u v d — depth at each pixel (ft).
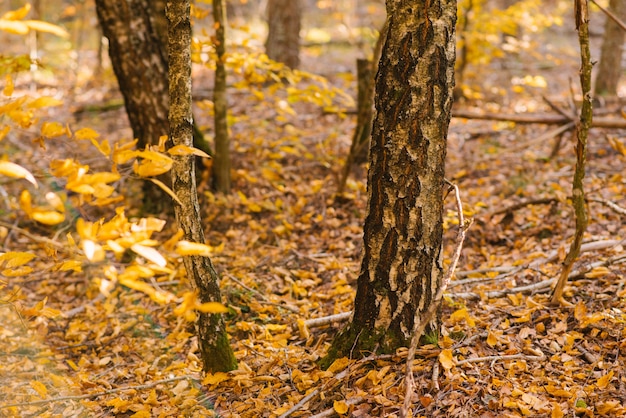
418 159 10.66
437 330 12.01
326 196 21.74
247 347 13.75
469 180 22.54
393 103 10.52
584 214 12.23
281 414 11.00
